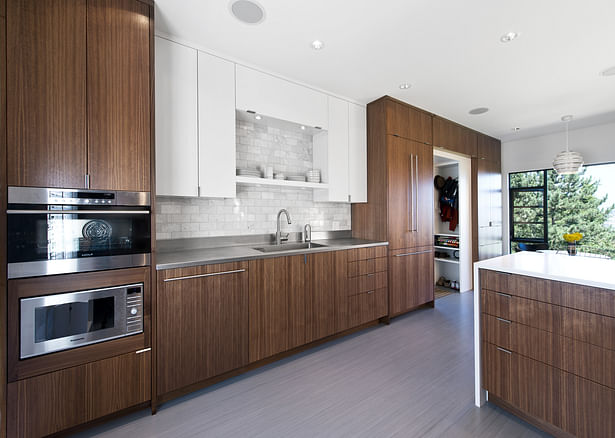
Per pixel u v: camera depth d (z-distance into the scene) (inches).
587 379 50.3
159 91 75.2
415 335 108.0
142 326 63.9
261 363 86.6
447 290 173.5
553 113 140.1
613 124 153.4
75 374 56.6
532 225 186.1
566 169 130.0
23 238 51.7
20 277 51.4
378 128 123.4
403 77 102.9
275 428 59.9
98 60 58.4
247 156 105.4
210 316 73.7
